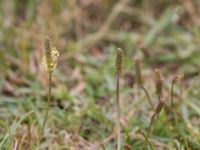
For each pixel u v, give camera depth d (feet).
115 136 1.71
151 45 2.28
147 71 2.08
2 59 2.05
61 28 2.30
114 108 1.86
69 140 1.69
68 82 2.06
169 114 1.73
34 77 2.03
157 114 1.56
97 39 2.31
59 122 1.76
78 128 1.74
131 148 1.61
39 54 2.10
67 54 2.18
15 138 1.62
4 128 1.67
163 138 1.69
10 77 2.03
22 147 1.61
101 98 1.97
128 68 2.08
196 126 1.79
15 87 1.96
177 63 2.20
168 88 1.93
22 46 2.11
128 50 2.23
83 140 1.72
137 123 1.76
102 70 2.07
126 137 1.65
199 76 1.99
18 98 1.92
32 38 2.21
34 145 1.62
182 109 1.83
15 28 2.22
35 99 1.92
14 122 1.63
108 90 1.97
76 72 2.10
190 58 2.19
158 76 1.47
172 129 1.67
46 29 2.09
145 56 2.12
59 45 2.21
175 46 2.29
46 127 1.68
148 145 1.64
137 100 1.88
